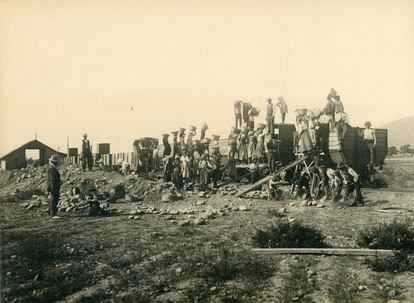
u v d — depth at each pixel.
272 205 15.40
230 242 10.66
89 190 19.17
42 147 27.89
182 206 16.84
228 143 21.19
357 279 7.82
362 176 17.28
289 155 17.95
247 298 7.24
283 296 7.16
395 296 7.01
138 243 10.73
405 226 9.73
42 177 23.31
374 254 8.93
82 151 23.66
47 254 9.80
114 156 25.53
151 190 19.84
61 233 11.91
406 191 15.59
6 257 9.76
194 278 8.23
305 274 8.10
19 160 27.31
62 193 19.95
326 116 16.20
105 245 10.58
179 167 20.52
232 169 20.22
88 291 7.77
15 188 22.44
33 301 7.39
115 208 16.75
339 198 14.70
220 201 16.94
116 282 8.12
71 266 9.06
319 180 15.44
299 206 14.76
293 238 9.95
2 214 15.80
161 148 25.12
